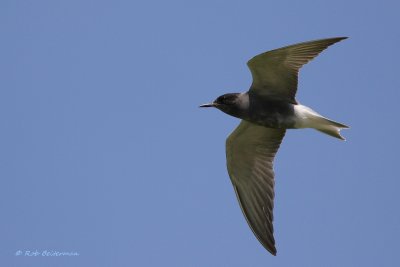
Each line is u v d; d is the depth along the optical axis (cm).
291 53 1465
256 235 1698
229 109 1594
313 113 1538
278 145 1692
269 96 1562
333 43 1458
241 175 1720
